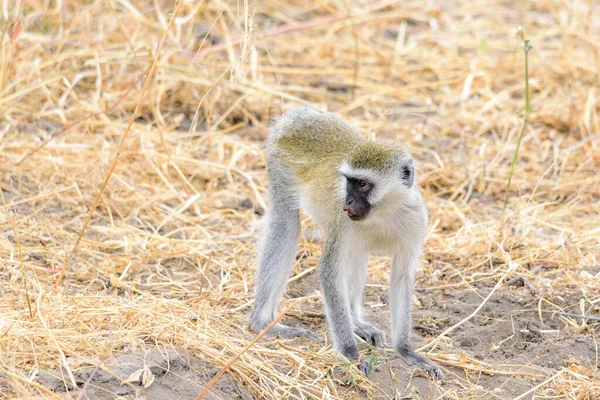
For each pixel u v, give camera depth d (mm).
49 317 9266
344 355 9883
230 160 15062
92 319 9430
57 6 17297
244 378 9031
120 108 16078
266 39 19609
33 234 11977
